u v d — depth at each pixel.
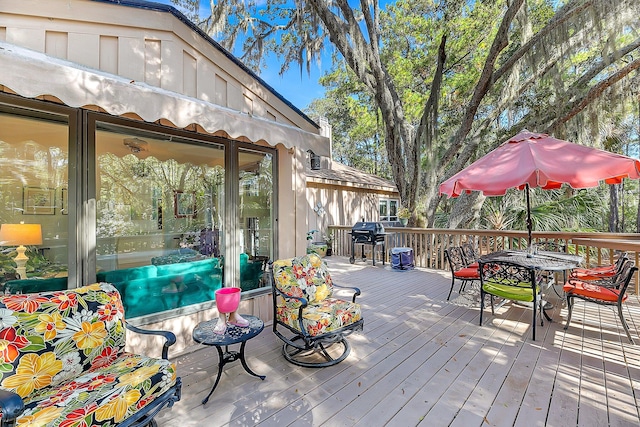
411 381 2.35
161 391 1.71
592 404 2.04
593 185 3.16
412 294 4.76
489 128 8.48
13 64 1.63
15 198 2.47
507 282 3.42
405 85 8.18
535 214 7.96
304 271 3.15
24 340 1.63
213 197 3.47
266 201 3.91
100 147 2.75
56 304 1.81
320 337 2.52
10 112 2.28
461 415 1.95
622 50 5.69
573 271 4.14
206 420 1.92
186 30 3.03
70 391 1.56
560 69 6.01
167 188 3.41
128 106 2.06
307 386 2.29
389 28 8.24
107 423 1.42
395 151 7.31
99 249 2.78
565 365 2.56
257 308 3.63
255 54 8.35
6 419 1.24
